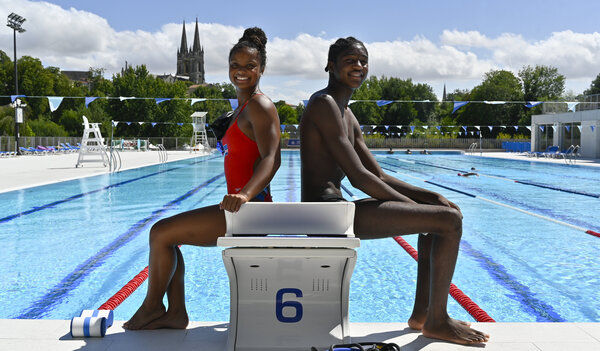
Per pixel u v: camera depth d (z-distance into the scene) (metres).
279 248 1.76
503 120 50.91
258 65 2.16
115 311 3.22
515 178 13.32
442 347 2.03
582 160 21.27
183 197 9.40
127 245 5.18
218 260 4.56
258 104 2.06
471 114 51.66
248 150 2.15
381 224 2.00
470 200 8.84
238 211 1.83
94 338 2.12
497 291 3.70
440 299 2.08
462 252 4.89
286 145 37.75
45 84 54.72
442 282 2.05
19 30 25.11
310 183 2.18
